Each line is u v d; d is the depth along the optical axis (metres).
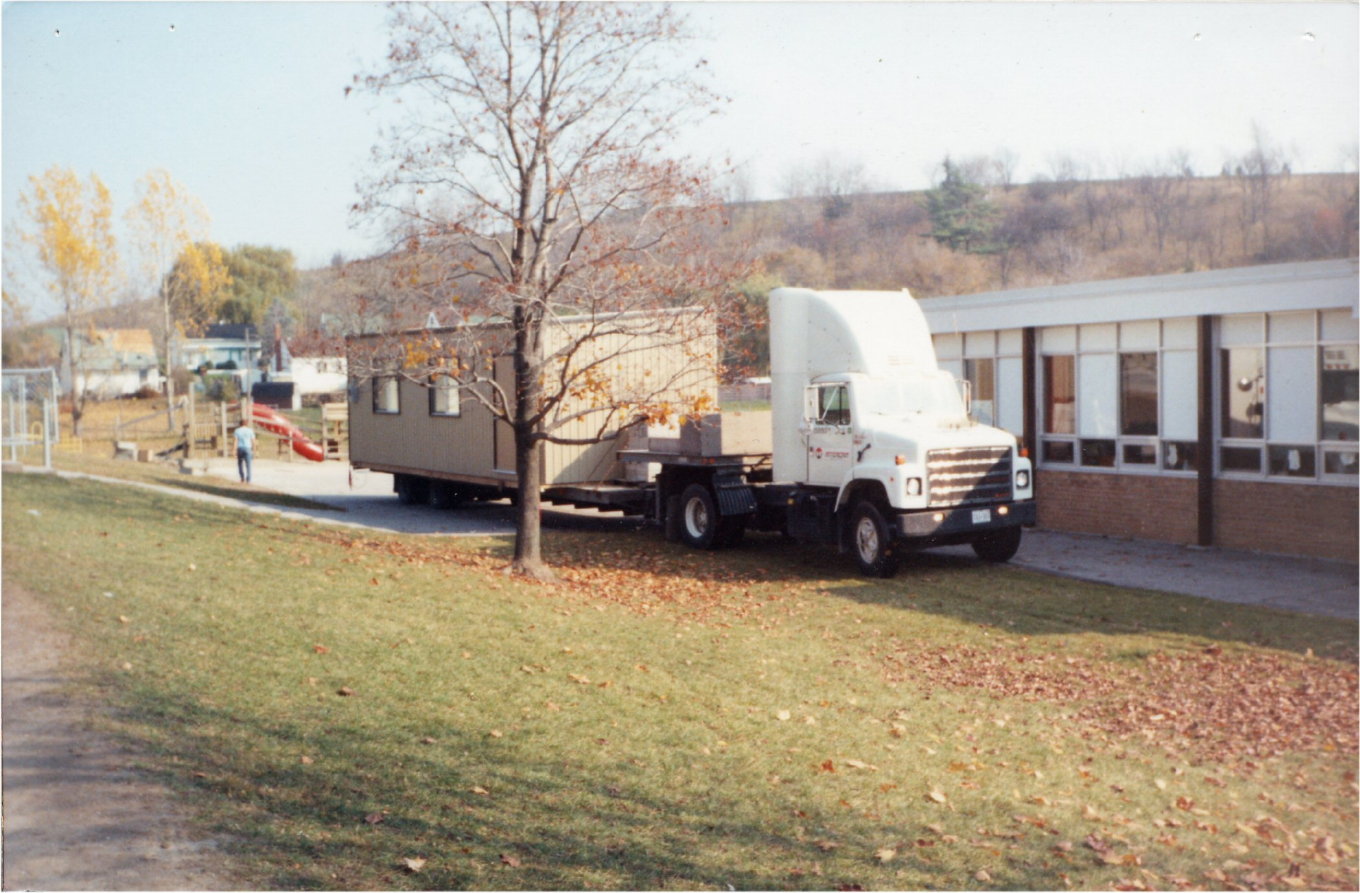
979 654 9.52
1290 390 13.77
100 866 4.63
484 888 4.66
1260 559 13.69
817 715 7.63
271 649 8.10
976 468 13.12
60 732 6.12
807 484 14.28
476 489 20.52
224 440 31.39
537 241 12.23
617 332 12.48
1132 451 15.77
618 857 5.09
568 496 17.45
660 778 6.16
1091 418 16.34
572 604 11.17
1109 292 15.63
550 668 8.32
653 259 12.23
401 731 6.57
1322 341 13.38
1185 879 5.22
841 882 5.00
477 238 12.05
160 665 7.46
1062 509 16.78
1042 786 6.44
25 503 13.57
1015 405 17.55
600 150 11.79
